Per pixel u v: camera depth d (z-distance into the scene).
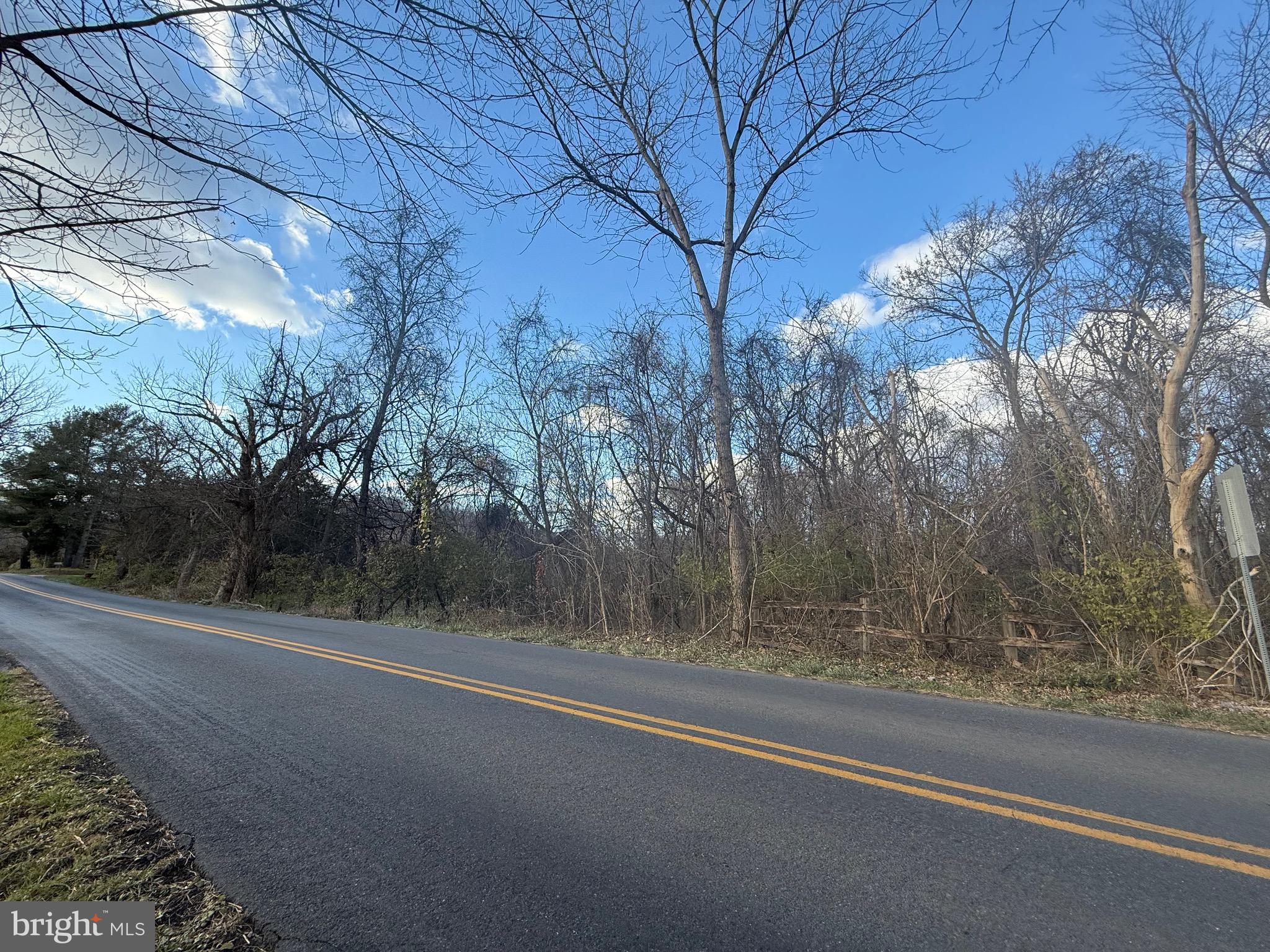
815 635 11.47
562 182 7.27
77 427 46.81
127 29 3.07
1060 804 4.03
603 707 6.41
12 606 19.48
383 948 2.62
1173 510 8.71
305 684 7.50
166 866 3.29
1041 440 10.84
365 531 24.97
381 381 25.05
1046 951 2.58
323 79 3.40
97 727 5.72
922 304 16.78
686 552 15.95
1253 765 4.88
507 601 20.73
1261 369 10.93
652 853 3.40
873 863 3.28
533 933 2.71
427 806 4.01
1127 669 8.19
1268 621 8.38
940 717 6.24
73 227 3.30
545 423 19.72
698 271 12.59
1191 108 9.86
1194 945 2.61
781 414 17.83
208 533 29.00
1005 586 10.11
